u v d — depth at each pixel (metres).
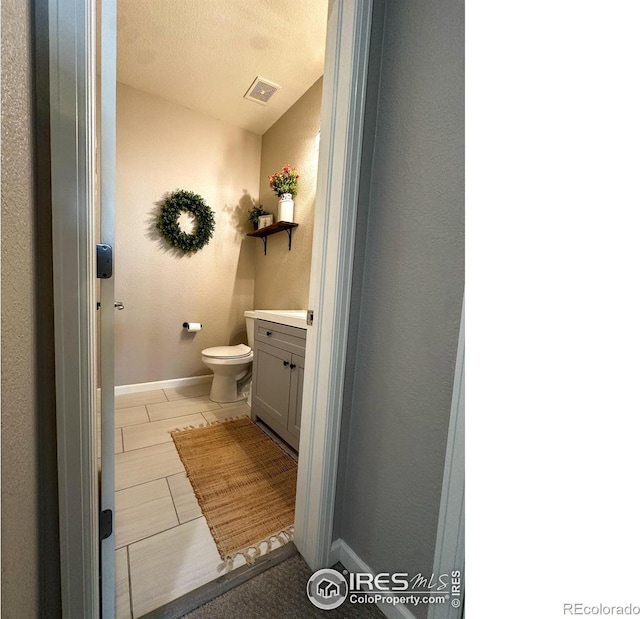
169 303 2.63
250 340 2.58
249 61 2.01
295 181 2.32
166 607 0.85
